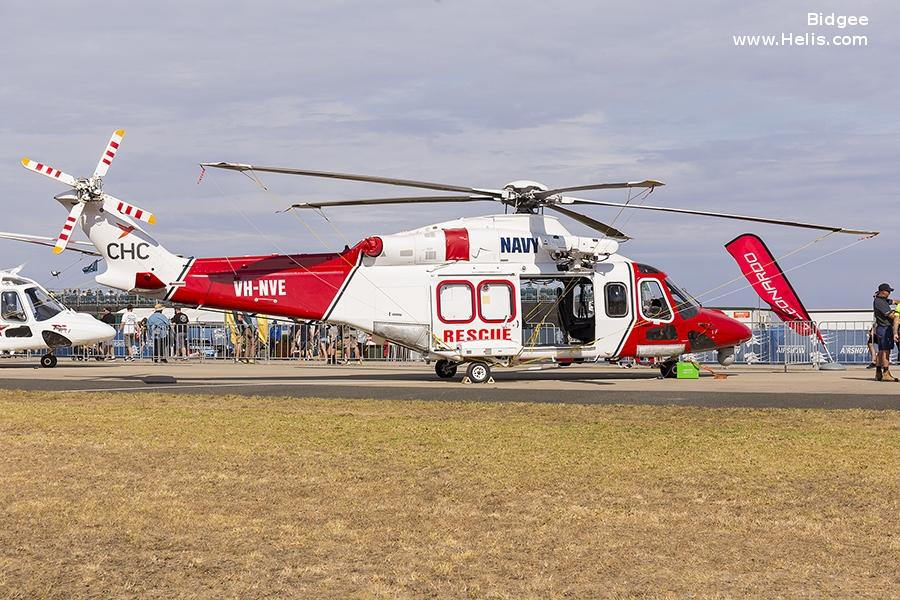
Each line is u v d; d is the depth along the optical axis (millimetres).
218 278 22172
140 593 6074
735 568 6422
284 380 22703
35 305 30781
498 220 22297
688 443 11148
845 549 6832
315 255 22172
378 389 18672
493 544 7020
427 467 9789
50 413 14258
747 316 33375
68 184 22219
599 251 21875
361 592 6043
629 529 7391
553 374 25391
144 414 14109
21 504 8234
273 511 8000
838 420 13039
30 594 6055
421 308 21750
